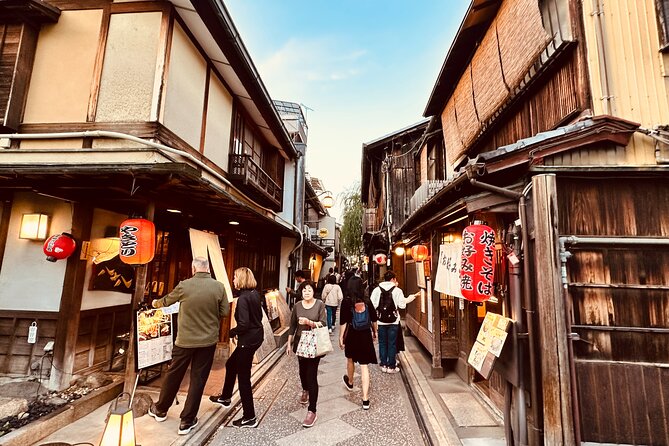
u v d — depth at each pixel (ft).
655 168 11.44
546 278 11.14
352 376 20.36
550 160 11.84
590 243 11.37
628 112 12.28
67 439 13.07
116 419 10.71
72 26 18.11
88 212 17.60
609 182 11.92
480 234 12.73
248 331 15.62
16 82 17.08
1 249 17.58
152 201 16.74
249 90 26.81
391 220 46.57
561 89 14.44
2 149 16.44
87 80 17.42
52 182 14.88
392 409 17.46
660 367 11.00
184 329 14.44
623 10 13.12
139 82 17.11
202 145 21.77
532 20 14.87
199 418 15.28
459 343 22.29
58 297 17.20
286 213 46.78
